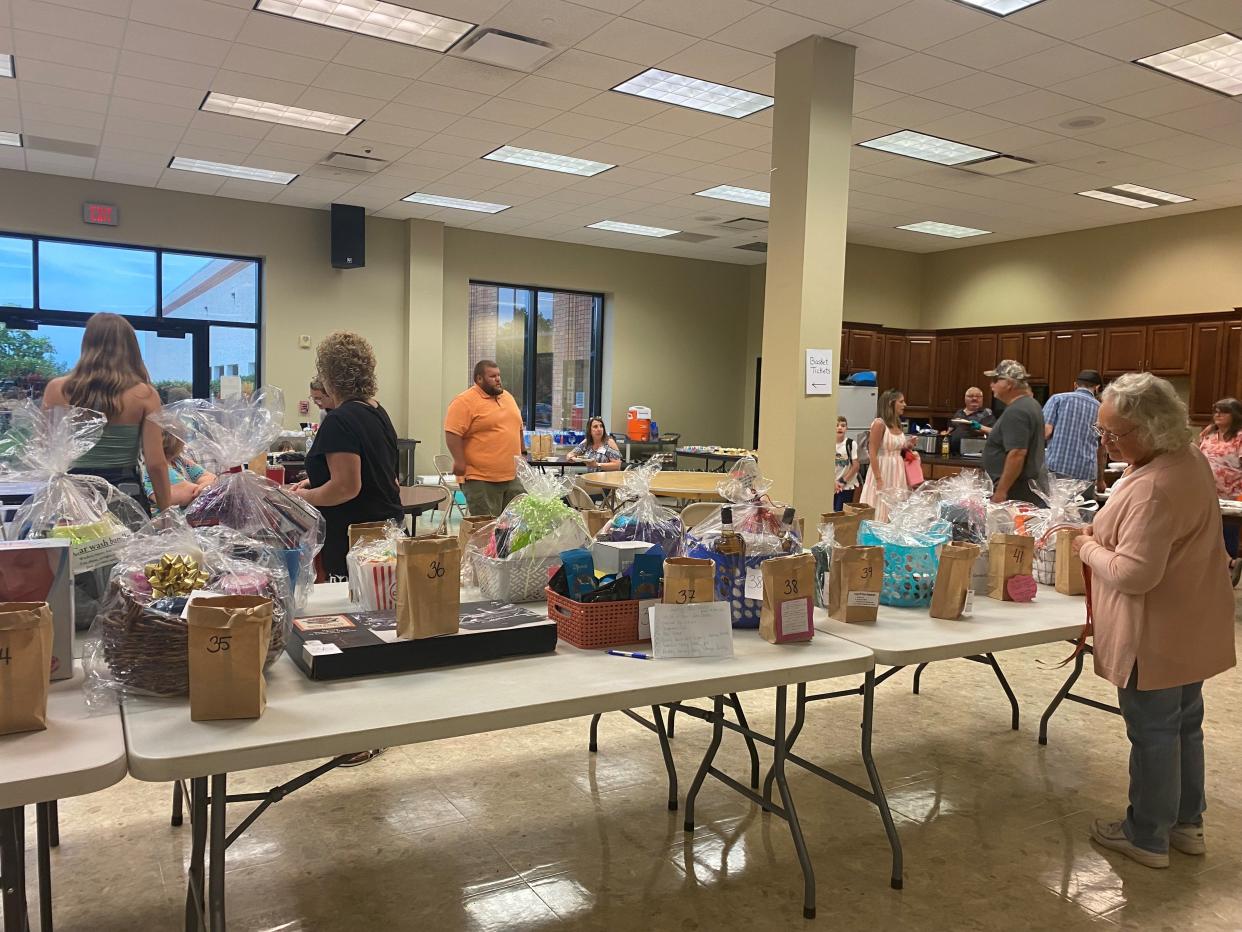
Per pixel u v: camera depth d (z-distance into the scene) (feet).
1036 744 10.21
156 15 14.40
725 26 14.47
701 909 6.64
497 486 15.92
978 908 6.75
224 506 6.15
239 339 29.30
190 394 28.50
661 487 17.17
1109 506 7.04
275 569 5.43
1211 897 6.97
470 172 24.41
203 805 5.13
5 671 3.95
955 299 34.83
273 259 28.86
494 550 7.00
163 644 4.41
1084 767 9.56
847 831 7.98
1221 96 17.20
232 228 28.09
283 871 7.00
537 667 5.43
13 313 25.62
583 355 36.73
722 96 18.12
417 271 30.94
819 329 15.74
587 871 7.16
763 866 7.31
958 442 28.50
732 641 6.10
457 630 5.42
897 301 35.45
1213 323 26.25
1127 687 7.13
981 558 8.34
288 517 6.44
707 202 27.45
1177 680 6.97
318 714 4.42
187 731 4.10
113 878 6.77
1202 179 23.25
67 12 14.29
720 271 38.63
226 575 4.95
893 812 8.38
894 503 9.11
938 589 7.19
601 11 13.98
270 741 4.00
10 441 5.42
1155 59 15.62
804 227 15.31
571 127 20.13
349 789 8.54
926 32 14.55
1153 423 6.68
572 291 35.96
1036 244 31.76
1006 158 21.79
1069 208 26.99
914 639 6.46
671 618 5.77
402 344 31.42
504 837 7.68
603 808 8.30
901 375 35.27
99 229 26.11
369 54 15.97
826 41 14.97
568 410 36.52
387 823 7.88
